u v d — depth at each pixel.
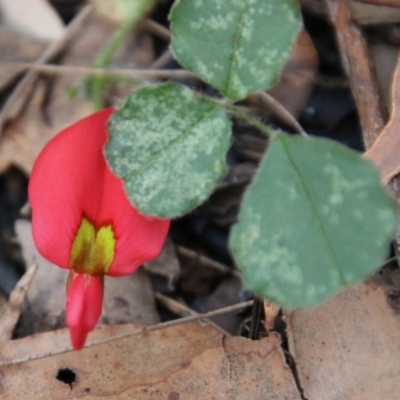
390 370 0.19
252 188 0.17
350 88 0.21
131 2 0.22
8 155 0.22
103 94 0.22
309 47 0.21
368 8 0.20
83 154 0.18
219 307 0.20
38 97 0.22
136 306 0.20
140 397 0.19
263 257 0.17
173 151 0.18
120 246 0.18
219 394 0.19
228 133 0.18
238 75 0.18
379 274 0.19
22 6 0.22
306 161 0.17
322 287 0.17
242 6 0.18
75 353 0.19
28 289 0.20
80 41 0.22
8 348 0.19
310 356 0.19
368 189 0.17
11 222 0.21
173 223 0.21
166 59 0.22
